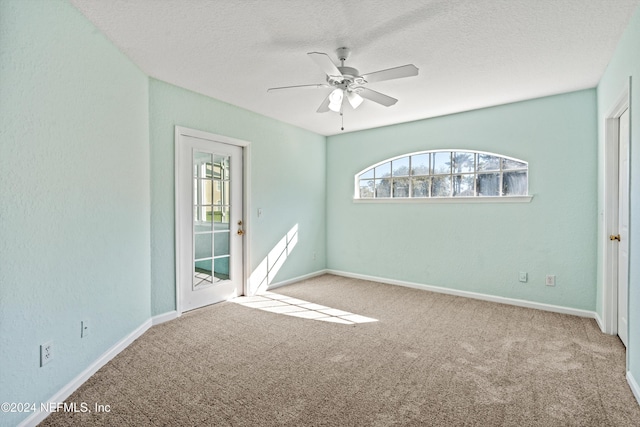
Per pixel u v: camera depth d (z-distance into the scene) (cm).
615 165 269
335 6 190
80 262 200
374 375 208
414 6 189
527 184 352
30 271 163
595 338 266
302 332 281
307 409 173
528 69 273
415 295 400
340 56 244
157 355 236
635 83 193
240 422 162
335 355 237
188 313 329
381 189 474
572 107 324
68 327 189
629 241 201
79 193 199
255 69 277
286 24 209
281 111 395
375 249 474
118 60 240
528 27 210
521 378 204
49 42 175
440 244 414
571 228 327
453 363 224
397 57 253
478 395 185
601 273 294
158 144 298
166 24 209
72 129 193
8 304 151
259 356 235
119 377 205
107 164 227
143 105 277
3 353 149
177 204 315
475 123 383
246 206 395
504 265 367
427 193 430
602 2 184
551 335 273
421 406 175
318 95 340
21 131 158
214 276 366
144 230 279
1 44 148
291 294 404
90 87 208
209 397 184
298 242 474
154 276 297
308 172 491
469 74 283
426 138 423
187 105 323
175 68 274
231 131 370
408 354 238
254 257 405
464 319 314
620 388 192
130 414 168
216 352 241
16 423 153
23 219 160
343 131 495
